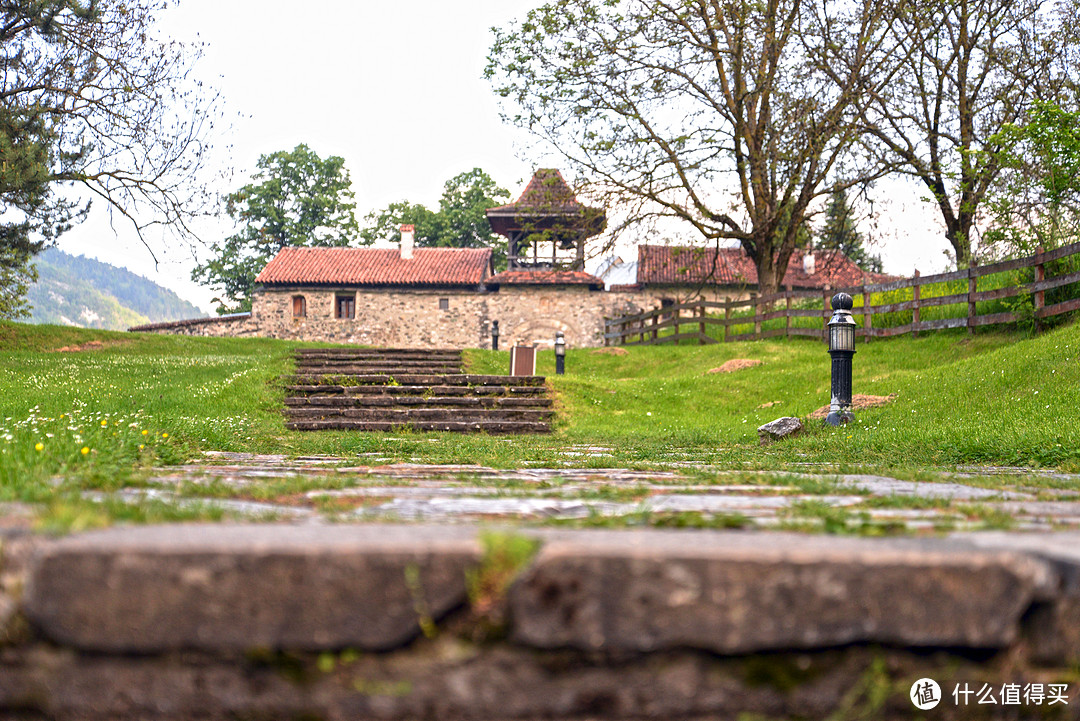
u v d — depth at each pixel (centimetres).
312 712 122
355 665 122
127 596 122
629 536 144
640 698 122
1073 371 865
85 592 122
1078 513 236
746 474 413
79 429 476
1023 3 2145
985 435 656
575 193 2111
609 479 388
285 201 4781
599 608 121
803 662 124
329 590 121
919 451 657
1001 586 125
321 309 3459
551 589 121
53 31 1698
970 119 2277
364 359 1733
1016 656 127
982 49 2242
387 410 1215
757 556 122
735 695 123
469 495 278
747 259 3634
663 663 123
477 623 123
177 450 518
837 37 2028
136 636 122
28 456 322
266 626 122
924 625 123
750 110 2175
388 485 322
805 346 1711
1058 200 1425
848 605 123
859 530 174
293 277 3456
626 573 121
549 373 1831
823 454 701
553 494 285
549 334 3344
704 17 2034
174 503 207
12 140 1630
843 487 333
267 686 123
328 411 1196
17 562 125
